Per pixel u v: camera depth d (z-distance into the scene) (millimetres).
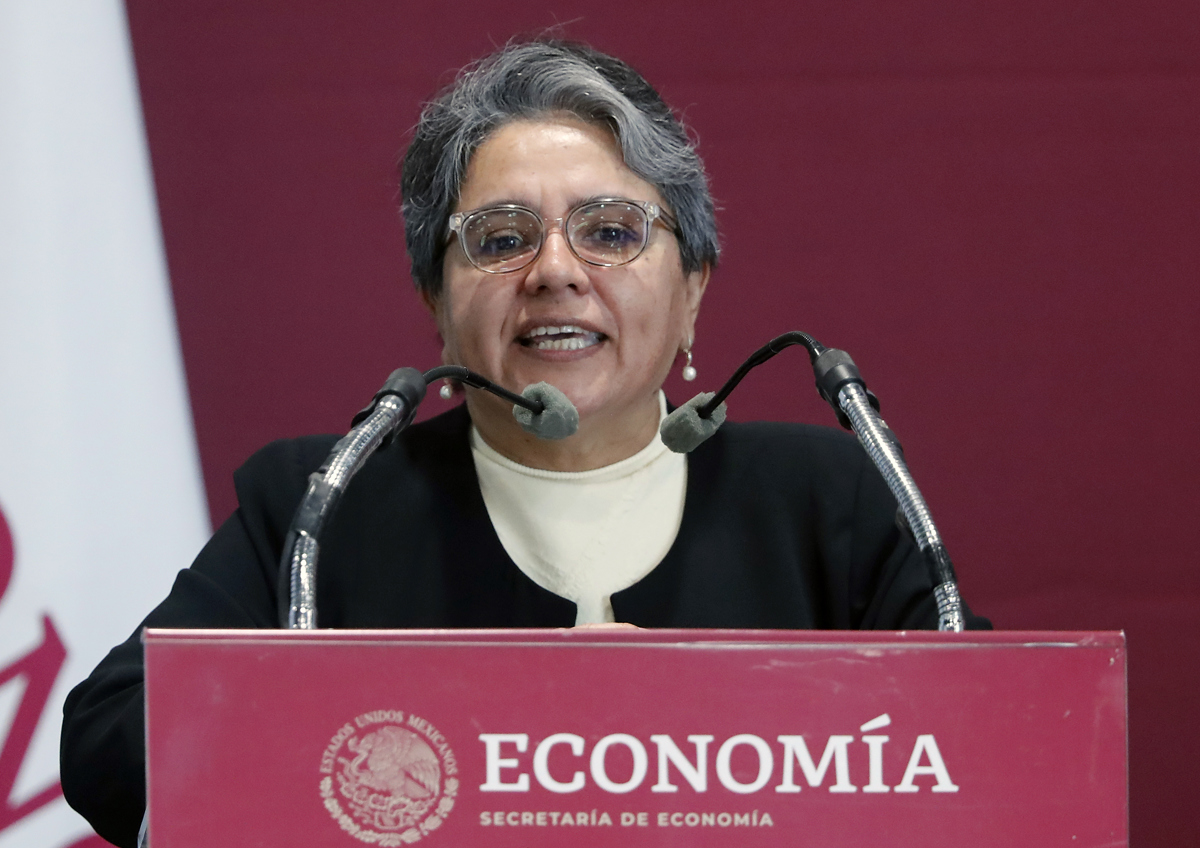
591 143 5031
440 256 5320
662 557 5340
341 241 7824
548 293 4895
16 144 7328
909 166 7879
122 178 7562
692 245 5324
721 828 2537
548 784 2535
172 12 7633
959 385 7906
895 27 7848
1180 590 7859
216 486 7711
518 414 4453
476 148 5082
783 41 7875
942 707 2576
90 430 7438
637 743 2545
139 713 4406
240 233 7738
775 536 5398
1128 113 7820
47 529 7309
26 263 7336
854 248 7906
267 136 7754
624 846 2527
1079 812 2568
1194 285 7848
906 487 3498
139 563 7500
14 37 7340
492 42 7820
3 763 7098
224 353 7730
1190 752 7816
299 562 3156
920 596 5223
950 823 2557
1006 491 7895
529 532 5348
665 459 5488
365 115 7816
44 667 7242
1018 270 7887
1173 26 7781
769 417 7930
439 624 5195
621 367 5039
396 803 2533
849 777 2555
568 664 2557
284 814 2535
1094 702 2592
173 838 2523
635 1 7848
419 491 5430
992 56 7840
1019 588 7883
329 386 7832
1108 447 7883
